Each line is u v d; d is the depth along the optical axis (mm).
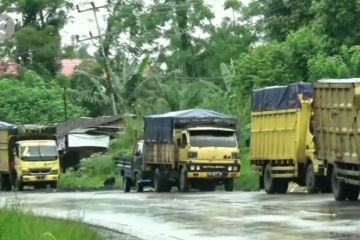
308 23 76562
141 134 77438
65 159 91750
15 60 117875
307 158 45875
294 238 24047
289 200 40188
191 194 50531
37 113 104875
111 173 81375
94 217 33250
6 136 77875
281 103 48219
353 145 37281
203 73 111375
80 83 106438
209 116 57312
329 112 39969
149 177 60688
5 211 23469
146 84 91562
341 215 30734
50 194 56406
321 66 61594
